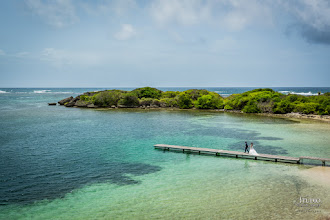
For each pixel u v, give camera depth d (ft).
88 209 64.64
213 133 171.12
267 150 124.88
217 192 74.43
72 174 91.35
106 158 111.96
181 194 73.36
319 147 130.00
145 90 414.82
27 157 112.06
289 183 80.94
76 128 189.67
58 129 184.85
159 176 89.51
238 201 68.03
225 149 128.36
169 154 119.34
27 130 179.73
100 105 370.94
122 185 81.10
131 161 107.86
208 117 261.03
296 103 278.67
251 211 62.13
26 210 64.49
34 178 87.10
